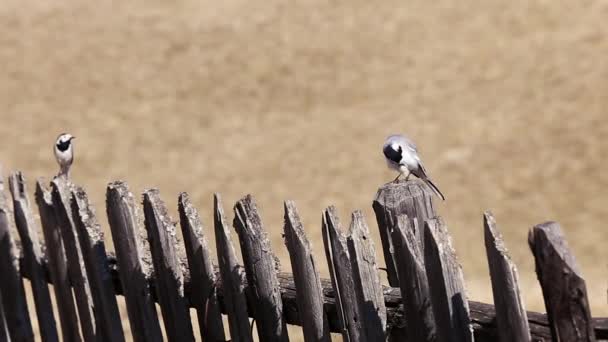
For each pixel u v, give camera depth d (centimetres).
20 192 691
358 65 3269
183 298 545
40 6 3906
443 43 3325
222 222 509
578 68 2964
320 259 1508
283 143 2778
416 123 2802
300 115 2980
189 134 2908
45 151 2822
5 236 707
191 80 3291
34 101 3189
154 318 573
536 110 2747
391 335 443
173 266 542
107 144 2867
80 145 2864
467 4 3562
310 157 2658
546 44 3169
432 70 3155
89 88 3269
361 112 2938
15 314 715
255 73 3294
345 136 2775
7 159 2786
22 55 3519
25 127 3006
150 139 2891
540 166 2405
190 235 530
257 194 2452
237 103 3114
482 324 394
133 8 3853
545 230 352
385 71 3203
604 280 1290
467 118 2780
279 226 2212
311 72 3262
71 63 3441
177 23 3703
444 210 2223
